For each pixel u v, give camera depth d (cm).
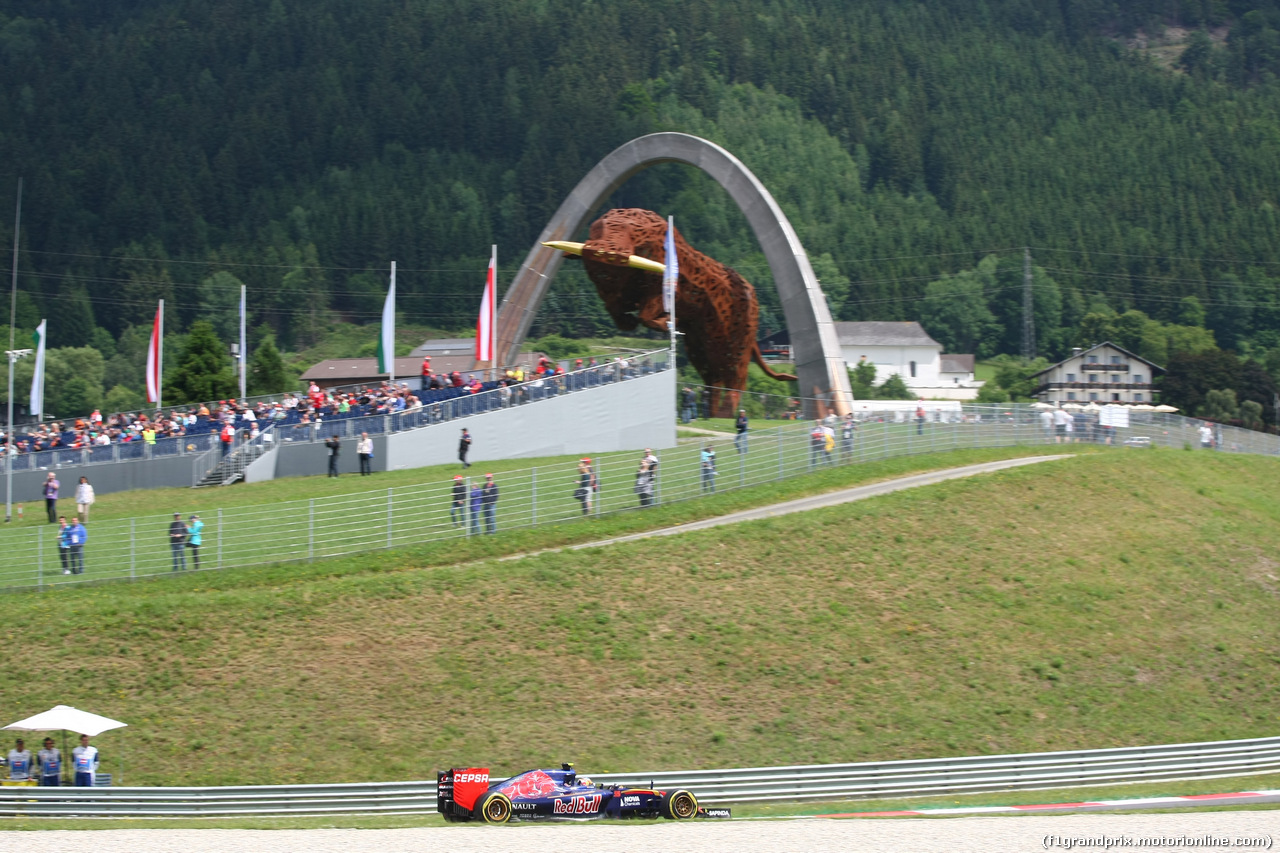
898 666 6550
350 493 8131
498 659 6225
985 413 11056
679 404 10412
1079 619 7250
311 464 9300
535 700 5969
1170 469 9894
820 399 10950
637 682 6172
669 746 5759
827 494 8688
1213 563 8244
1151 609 7500
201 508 8125
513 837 4125
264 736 5594
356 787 4825
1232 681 6881
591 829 4278
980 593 7362
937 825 4366
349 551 7250
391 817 4681
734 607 6881
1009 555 7869
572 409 9719
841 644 6669
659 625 6638
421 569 7075
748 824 4409
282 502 7638
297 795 4797
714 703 6088
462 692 5972
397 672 6066
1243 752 5653
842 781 5134
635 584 6956
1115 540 8312
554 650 6334
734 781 5038
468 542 7400
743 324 11450
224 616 6350
